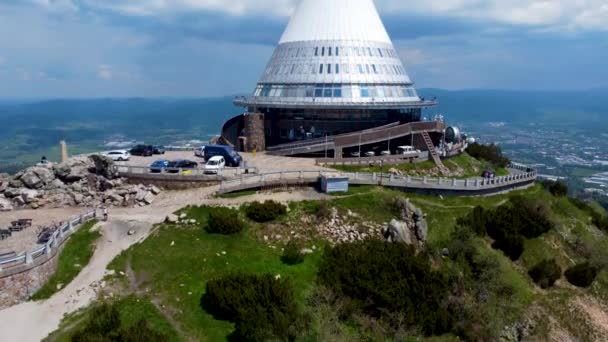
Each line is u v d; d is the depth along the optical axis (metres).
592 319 57.16
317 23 91.75
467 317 49.44
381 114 91.12
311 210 59.03
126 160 81.50
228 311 41.91
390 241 56.22
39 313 41.69
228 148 76.06
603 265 65.62
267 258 51.00
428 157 84.88
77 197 60.47
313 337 40.19
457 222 64.19
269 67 95.38
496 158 102.62
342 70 87.12
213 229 53.38
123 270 47.66
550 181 92.56
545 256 63.56
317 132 89.12
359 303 46.16
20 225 52.62
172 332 40.81
